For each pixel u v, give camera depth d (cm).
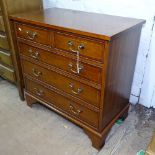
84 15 147
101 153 138
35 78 160
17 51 165
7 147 143
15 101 190
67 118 154
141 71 166
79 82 129
